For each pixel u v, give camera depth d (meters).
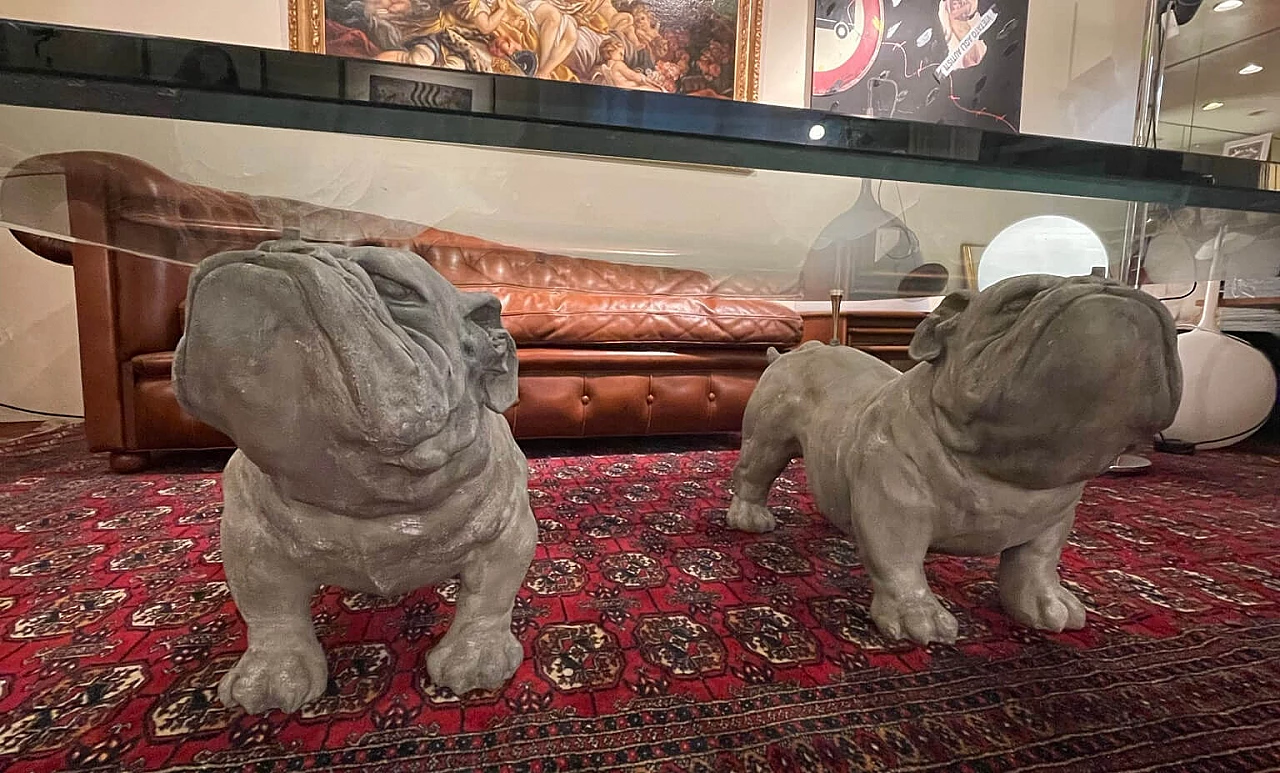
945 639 0.81
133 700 0.69
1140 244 0.91
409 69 0.47
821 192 0.72
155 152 0.58
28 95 0.46
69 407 2.67
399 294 0.52
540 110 0.50
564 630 0.85
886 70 3.29
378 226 0.77
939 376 0.77
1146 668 0.79
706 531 1.26
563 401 2.09
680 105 0.53
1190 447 2.27
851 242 0.86
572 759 0.61
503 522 0.69
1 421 2.60
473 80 0.49
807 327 2.19
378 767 0.59
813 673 0.76
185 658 0.77
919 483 0.80
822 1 3.20
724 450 2.16
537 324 2.04
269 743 0.62
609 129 0.52
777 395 1.14
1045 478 0.71
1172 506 1.55
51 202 0.67
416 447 0.52
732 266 0.93
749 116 0.55
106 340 1.71
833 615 0.91
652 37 3.07
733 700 0.70
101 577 1.02
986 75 3.37
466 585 0.71
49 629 0.85
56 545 1.17
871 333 1.60
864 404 0.93
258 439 0.50
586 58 3.00
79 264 1.68
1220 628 0.90
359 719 0.66
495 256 1.01
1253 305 2.43
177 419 1.78
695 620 0.89
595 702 0.70
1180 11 2.19
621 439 2.38
